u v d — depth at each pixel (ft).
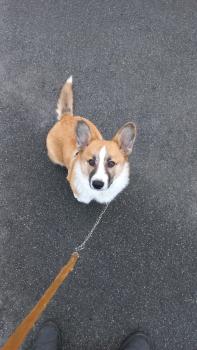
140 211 3.71
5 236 3.60
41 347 3.27
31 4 4.46
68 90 3.54
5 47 4.26
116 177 3.13
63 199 3.73
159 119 4.02
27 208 3.69
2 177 3.78
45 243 3.60
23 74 4.16
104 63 4.24
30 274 3.51
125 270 3.53
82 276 3.51
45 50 4.27
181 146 3.93
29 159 3.84
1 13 4.40
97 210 3.71
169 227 3.67
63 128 3.46
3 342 3.31
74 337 3.37
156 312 3.43
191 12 4.50
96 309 3.43
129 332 3.38
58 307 3.43
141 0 4.52
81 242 3.61
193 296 3.48
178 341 3.37
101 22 4.42
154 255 3.58
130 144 3.00
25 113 4.00
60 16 4.42
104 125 3.98
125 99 4.09
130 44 4.34
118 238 3.62
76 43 4.32
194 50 4.35
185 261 3.57
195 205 3.74
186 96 4.14
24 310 3.41
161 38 4.39
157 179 3.80
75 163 3.22
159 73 4.22
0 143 3.88
